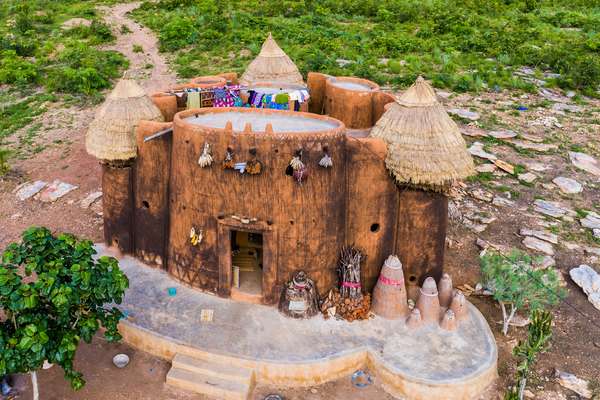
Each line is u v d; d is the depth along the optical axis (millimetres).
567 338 13086
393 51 33438
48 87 29656
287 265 12109
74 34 39531
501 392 11258
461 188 19266
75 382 9445
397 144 11875
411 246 12742
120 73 32188
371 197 12242
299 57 31875
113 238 14516
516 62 32031
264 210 11742
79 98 28531
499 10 42875
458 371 11008
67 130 24750
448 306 12852
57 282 9000
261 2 44812
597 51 33625
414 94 12070
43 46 36406
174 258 13266
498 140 22578
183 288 13195
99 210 18422
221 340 11539
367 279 12820
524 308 13914
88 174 20766
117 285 9812
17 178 20719
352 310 12219
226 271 12547
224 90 15281
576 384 11703
